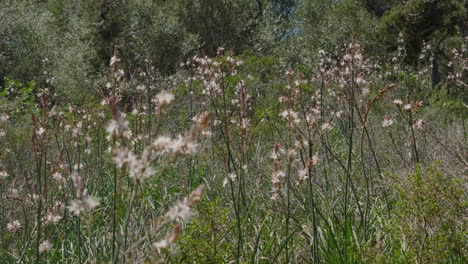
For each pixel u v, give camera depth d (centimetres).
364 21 2022
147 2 2334
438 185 346
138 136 438
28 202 435
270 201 500
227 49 2628
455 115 999
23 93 1273
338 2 2433
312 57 2008
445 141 725
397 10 1706
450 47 1833
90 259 412
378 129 798
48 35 2338
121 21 2247
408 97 454
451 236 345
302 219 478
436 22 1664
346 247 396
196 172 625
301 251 428
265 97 1070
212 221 356
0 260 429
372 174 597
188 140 191
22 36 2184
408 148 630
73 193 457
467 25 1648
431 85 1429
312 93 853
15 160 598
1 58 2072
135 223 424
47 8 3173
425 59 1638
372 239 425
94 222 496
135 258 340
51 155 534
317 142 616
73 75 1797
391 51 1884
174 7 2650
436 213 342
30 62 2080
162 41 2233
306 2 2809
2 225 452
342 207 493
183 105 945
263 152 690
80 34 2225
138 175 192
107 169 629
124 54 2169
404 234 372
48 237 400
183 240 333
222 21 2702
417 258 342
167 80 1447
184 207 194
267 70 1208
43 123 307
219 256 342
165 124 793
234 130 621
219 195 527
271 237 430
